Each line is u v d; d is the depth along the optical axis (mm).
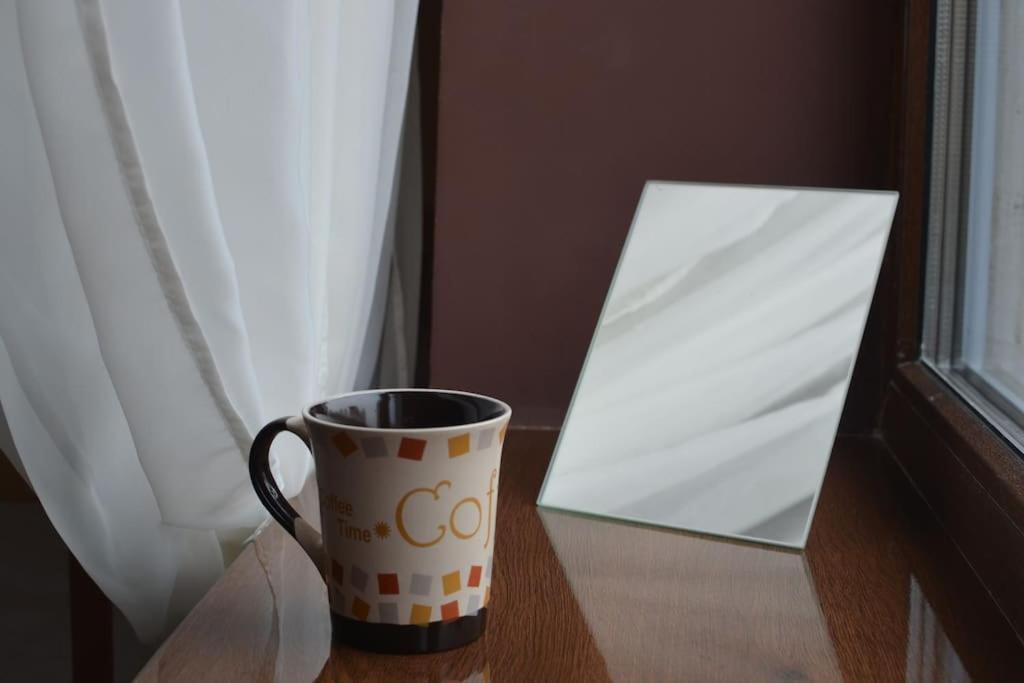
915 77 893
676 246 775
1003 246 691
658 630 509
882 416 950
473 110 995
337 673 455
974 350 765
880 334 966
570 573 588
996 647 494
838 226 738
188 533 722
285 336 673
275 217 651
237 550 738
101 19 520
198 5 612
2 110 601
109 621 871
